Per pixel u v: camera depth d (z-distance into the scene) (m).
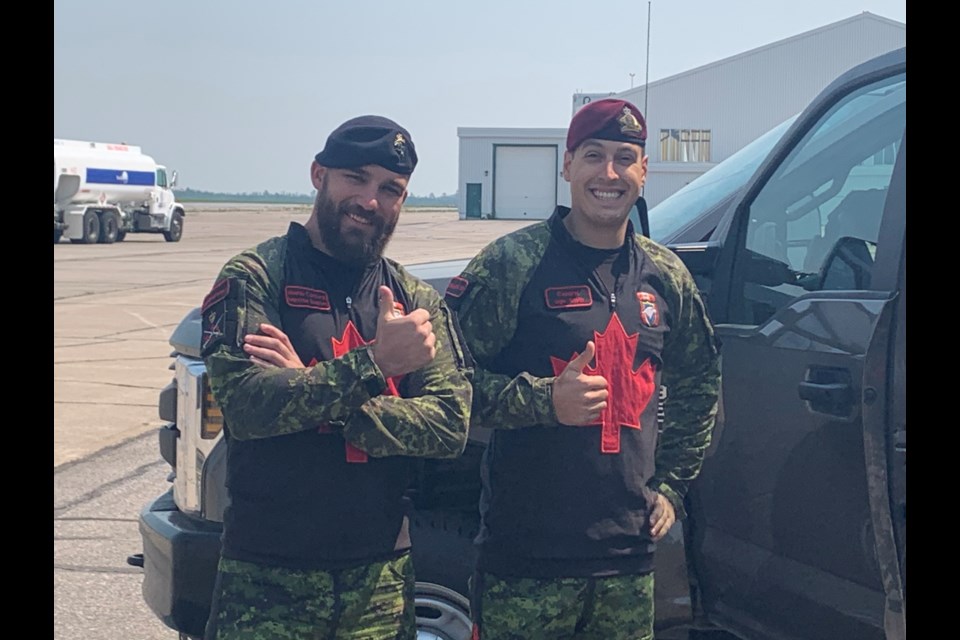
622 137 2.35
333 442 2.25
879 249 2.55
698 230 3.45
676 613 2.89
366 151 2.25
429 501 3.03
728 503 2.82
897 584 2.35
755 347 2.77
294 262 2.31
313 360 2.26
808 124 2.95
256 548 2.24
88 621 4.13
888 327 2.41
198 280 20.50
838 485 2.53
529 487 2.39
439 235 40.50
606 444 2.38
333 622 2.24
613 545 2.38
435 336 2.31
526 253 2.43
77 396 8.79
